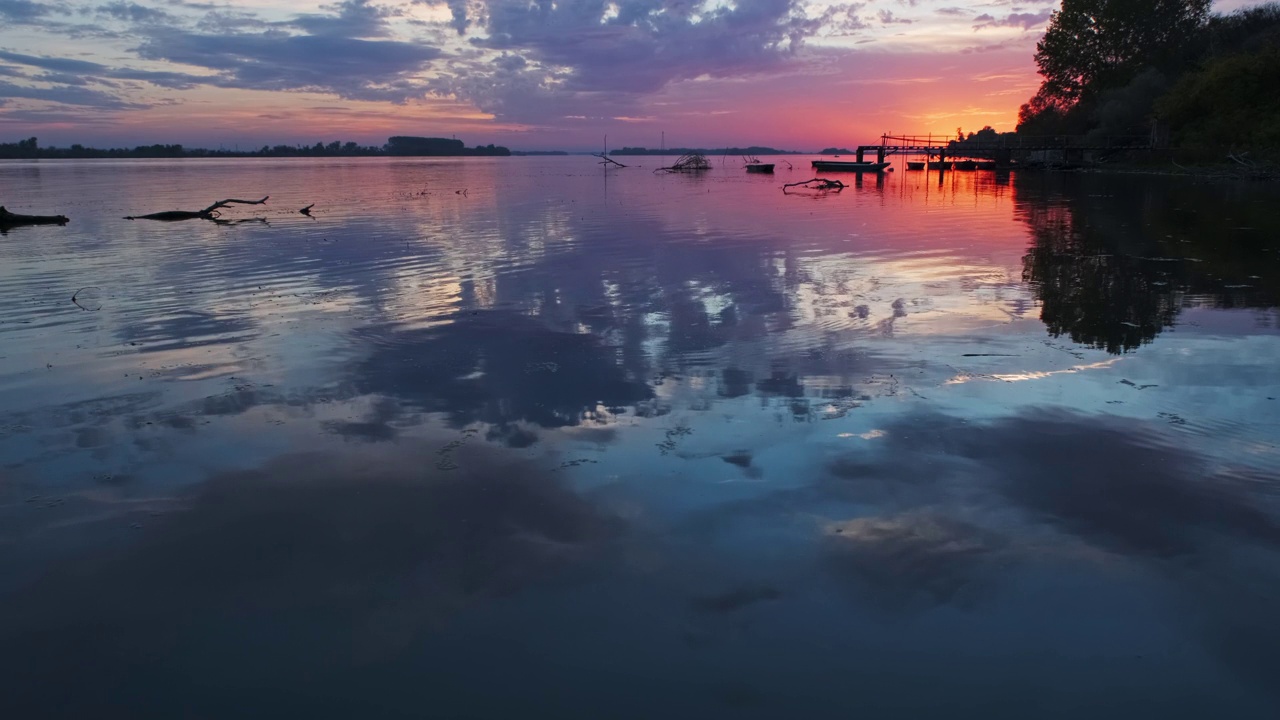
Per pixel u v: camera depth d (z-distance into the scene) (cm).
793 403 555
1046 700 265
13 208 2459
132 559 365
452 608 323
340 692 277
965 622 306
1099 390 574
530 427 519
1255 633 296
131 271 1169
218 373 651
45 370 663
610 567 349
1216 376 604
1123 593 323
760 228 1733
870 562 348
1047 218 1919
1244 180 3453
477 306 892
